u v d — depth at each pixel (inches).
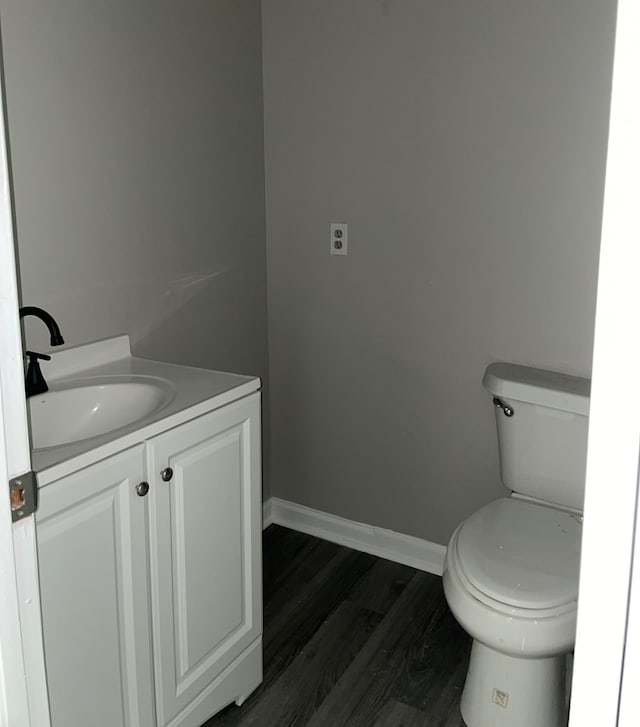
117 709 62.9
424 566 105.1
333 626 92.7
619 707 32.4
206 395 68.9
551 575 69.4
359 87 95.0
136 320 86.3
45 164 72.8
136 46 81.4
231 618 75.8
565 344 87.7
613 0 77.4
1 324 40.6
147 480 62.1
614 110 27.6
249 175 101.9
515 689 72.4
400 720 77.8
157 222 87.4
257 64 100.7
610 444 30.3
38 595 45.8
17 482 43.1
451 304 94.7
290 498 115.6
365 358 103.3
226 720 77.7
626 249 28.4
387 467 105.3
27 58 69.7
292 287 107.0
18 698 45.5
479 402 95.9
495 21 84.4
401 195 95.0
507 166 86.9
